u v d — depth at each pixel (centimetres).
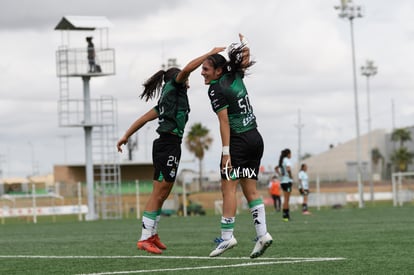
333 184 8312
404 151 12100
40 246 1792
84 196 5866
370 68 10344
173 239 1925
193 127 11206
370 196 6656
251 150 1088
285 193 2905
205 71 1094
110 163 4991
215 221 3300
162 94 1244
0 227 3484
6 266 1267
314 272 1049
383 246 1471
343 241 1642
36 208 4647
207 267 1137
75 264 1260
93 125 4912
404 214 3312
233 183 1098
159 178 1251
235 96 1080
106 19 4850
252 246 1545
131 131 1266
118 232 2516
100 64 4884
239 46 1091
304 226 2416
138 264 1225
